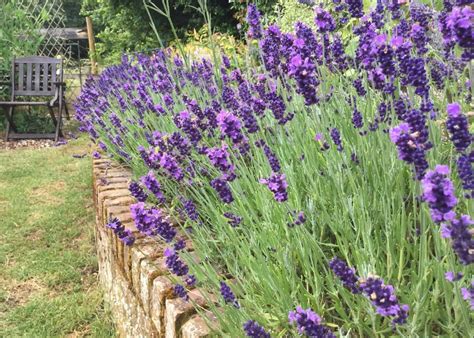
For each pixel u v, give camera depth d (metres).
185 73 2.06
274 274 0.97
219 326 1.00
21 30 5.57
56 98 4.89
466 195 0.77
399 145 0.72
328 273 1.03
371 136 1.17
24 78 5.34
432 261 0.90
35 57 5.19
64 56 6.36
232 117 1.06
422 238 0.82
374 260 0.90
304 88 0.99
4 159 3.89
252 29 1.42
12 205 2.81
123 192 1.90
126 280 1.52
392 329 0.85
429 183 0.60
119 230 1.05
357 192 1.04
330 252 1.14
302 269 1.10
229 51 3.32
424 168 0.74
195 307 0.97
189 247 1.35
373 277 0.66
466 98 1.28
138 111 1.96
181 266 0.97
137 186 1.11
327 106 1.38
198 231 1.22
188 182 1.35
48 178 3.29
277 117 1.21
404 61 0.92
